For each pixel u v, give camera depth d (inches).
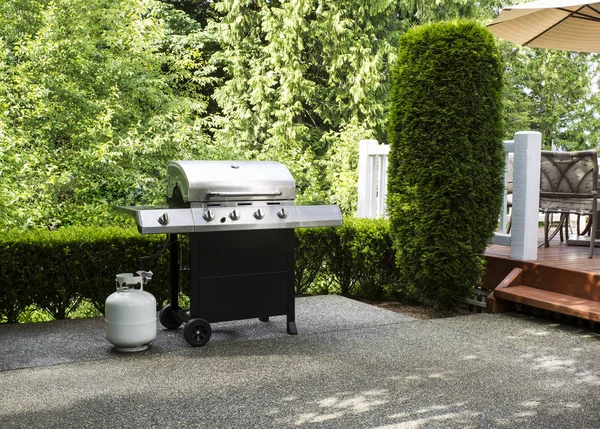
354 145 462.9
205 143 406.3
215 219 160.7
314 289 250.2
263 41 593.3
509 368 145.1
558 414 116.7
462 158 197.0
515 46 631.8
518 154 213.5
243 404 121.9
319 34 549.6
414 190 202.4
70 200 346.0
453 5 568.1
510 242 219.0
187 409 119.3
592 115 665.0
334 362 149.7
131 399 124.6
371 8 550.9
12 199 267.3
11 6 377.4
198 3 656.4
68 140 382.0
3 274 187.3
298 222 170.7
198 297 164.7
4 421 113.3
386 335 176.1
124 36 409.4
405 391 129.0
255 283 171.2
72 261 196.4
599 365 147.9
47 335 174.7
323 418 114.7
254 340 170.4
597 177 218.2
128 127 403.9
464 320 194.9
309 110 605.9
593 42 254.5
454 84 194.9
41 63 360.2
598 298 187.5
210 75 631.2
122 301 156.5
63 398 125.2
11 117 346.9
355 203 385.1
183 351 159.8
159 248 208.5
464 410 118.6
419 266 208.4
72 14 389.7
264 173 169.6
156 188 358.9
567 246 257.6
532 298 192.7
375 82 540.1
